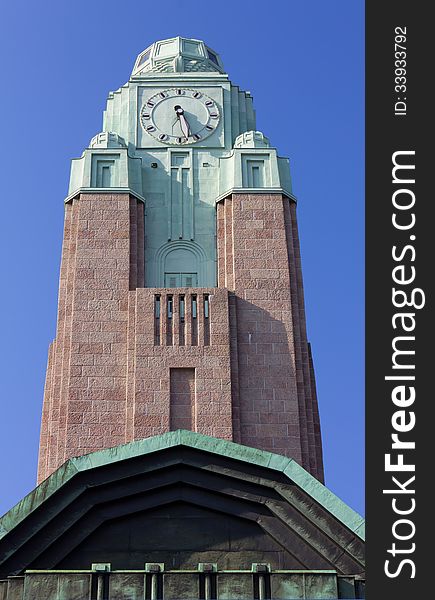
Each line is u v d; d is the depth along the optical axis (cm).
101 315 4644
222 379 4466
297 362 4600
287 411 4462
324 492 2817
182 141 5325
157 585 2578
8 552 2738
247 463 2881
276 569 2770
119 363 4528
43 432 4588
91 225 4888
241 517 2841
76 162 5203
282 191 5028
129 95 5481
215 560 2792
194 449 2902
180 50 5828
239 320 4659
